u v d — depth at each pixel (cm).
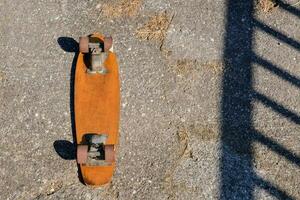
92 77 170
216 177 162
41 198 157
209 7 186
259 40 181
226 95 173
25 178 159
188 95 173
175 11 185
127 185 160
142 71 175
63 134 165
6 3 183
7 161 161
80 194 158
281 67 178
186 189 160
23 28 179
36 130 165
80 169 160
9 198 157
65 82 172
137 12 184
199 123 169
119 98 168
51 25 180
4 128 165
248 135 168
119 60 176
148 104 171
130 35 180
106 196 159
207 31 182
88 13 183
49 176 160
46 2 184
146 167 162
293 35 183
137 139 166
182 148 165
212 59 178
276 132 168
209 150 165
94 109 166
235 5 186
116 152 164
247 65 177
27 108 168
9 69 173
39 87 171
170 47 179
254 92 174
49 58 175
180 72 176
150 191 159
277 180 162
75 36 179
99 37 173
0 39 177
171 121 169
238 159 165
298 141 167
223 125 169
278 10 186
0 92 170
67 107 169
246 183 162
